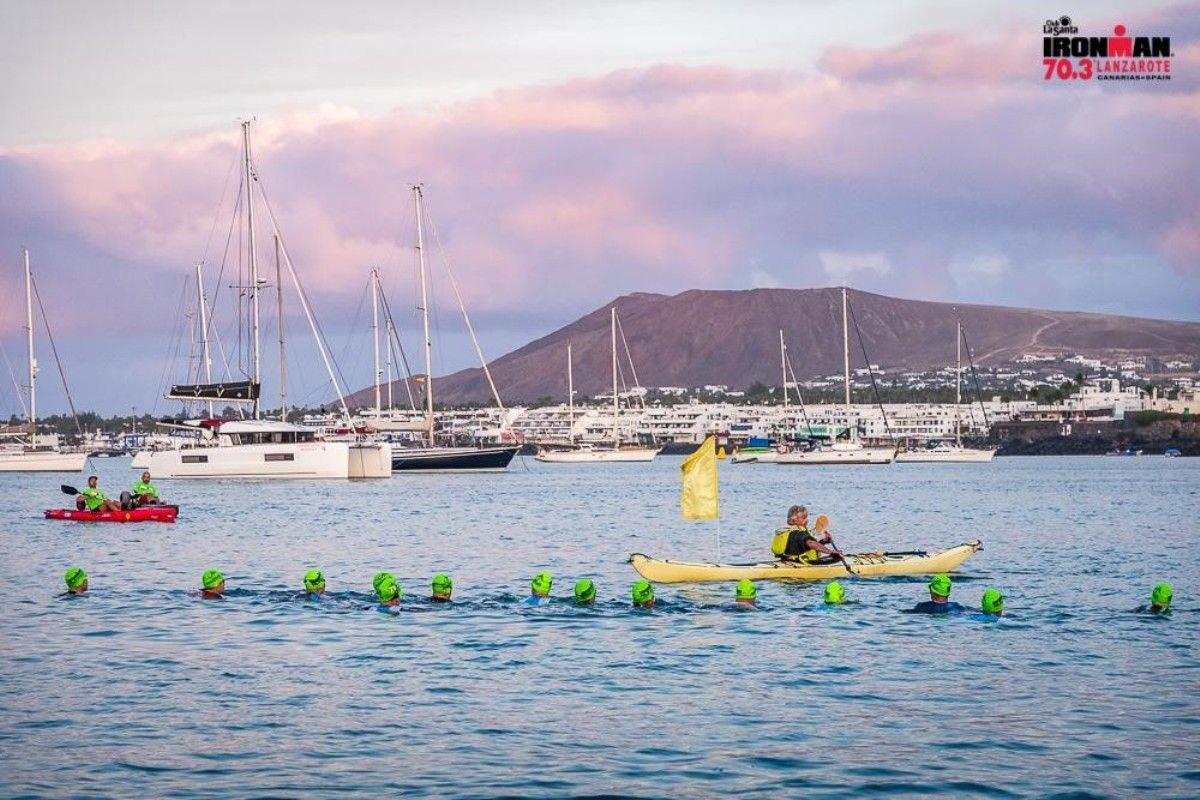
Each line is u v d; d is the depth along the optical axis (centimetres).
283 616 2919
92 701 2086
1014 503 8681
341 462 11156
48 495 10531
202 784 1653
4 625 2827
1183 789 1625
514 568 4053
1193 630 2725
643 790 1627
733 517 7056
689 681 2222
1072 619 2872
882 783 1652
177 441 13688
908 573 3584
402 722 1952
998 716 1978
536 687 2180
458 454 13950
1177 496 9656
